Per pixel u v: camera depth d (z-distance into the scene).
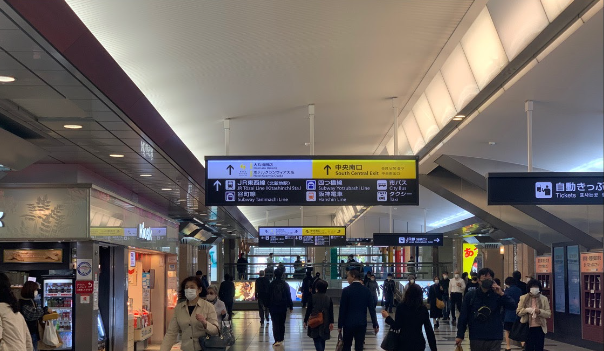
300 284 34.16
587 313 15.16
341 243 27.47
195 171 14.70
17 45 5.84
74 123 9.16
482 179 17.45
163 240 17.81
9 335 7.32
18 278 11.76
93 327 11.70
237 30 8.75
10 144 8.39
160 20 8.08
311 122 13.49
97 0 7.30
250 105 12.95
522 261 23.42
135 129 9.53
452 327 21.11
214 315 7.18
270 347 16.30
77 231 11.34
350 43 9.84
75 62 6.43
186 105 12.30
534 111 11.80
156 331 18.05
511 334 12.08
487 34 9.75
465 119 12.77
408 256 43.59
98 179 14.02
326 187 11.82
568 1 6.99
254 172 11.83
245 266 34.78
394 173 11.87
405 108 15.21
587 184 10.30
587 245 15.98
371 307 10.66
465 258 31.22
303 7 8.19
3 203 11.37
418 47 10.41
